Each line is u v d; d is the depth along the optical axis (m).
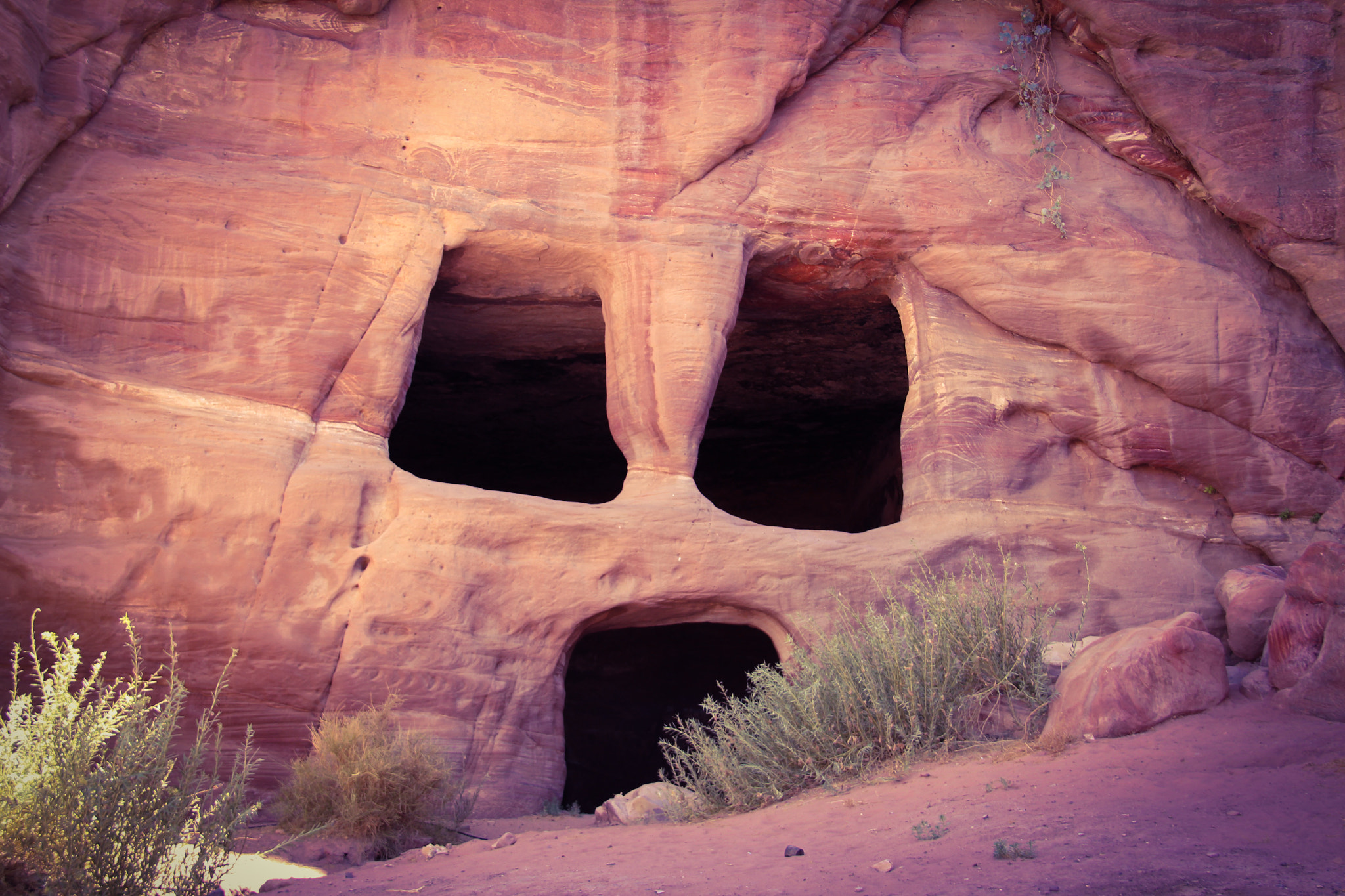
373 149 8.95
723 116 9.58
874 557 8.93
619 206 9.41
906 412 10.09
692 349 9.21
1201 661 5.53
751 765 5.73
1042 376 9.91
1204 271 9.98
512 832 6.86
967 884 3.18
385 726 6.82
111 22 8.26
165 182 8.23
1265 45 10.27
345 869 5.48
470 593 7.98
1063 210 10.09
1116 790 4.22
